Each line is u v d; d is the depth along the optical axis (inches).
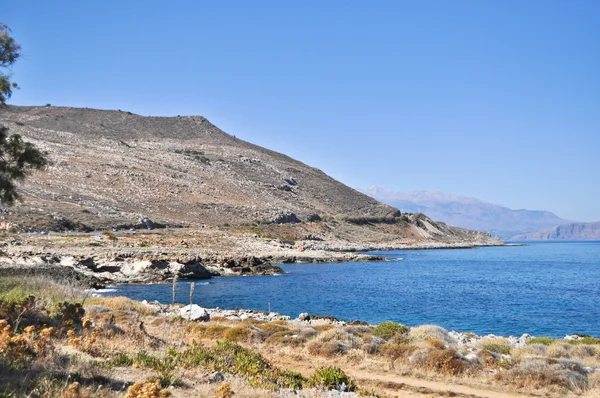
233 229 5137.8
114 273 2372.0
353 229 7455.7
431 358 754.2
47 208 4205.2
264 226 5713.6
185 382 500.4
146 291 2113.7
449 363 735.7
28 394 382.0
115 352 600.4
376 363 770.2
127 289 2151.8
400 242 7416.3
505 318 1712.6
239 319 1296.8
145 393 374.3
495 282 2925.7
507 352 954.1
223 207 6092.5
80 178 5703.7
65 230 3794.3
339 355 808.3
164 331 885.8
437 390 634.2
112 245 3051.2
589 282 3011.8
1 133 633.0
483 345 987.9
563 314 1807.3
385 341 909.8
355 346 868.6
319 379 591.5
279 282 2637.8
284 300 2028.8
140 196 5684.1
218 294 2137.1
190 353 629.3
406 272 3474.4
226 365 603.8
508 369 734.5
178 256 2689.5
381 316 1717.5
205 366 582.9
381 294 2272.4
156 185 6235.2
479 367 756.6
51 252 2503.7
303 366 743.7
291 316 1659.7
